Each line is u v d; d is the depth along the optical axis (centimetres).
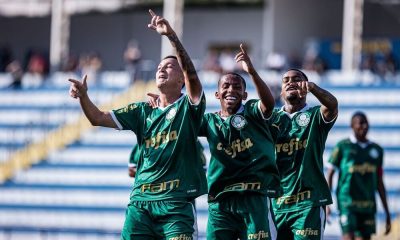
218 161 1180
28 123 3281
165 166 1102
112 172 2948
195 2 4103
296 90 1247
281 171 1254
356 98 3041
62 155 3056
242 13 4059
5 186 2988
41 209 2881
